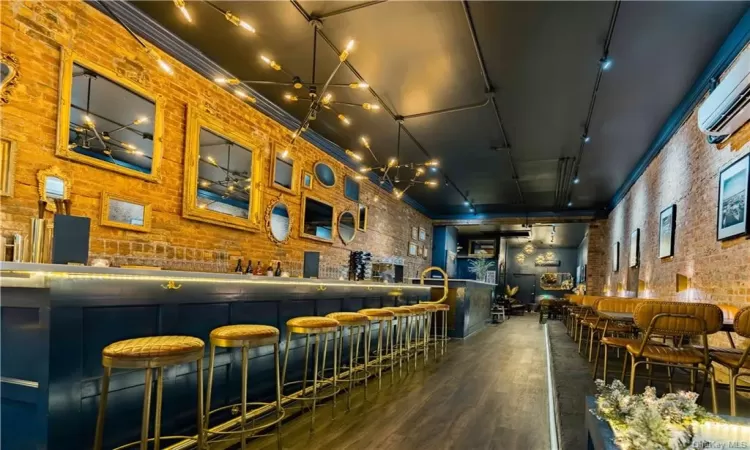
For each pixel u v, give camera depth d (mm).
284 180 5492
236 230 4629
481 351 5738
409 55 3904
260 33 3604
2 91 2574
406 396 3354
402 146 6621
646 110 4934
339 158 6953
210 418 2379
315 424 2656
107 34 3232
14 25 2654
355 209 7617
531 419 2828
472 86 4484
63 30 2930
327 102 3770
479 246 16656
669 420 1305
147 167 3551
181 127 3908
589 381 3455
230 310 2582
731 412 2240
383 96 4805
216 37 3688
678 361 2422
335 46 3779
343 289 4051
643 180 6914
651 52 3699
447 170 7906
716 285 3959
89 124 3094
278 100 5039
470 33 3523
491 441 2432
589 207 11125
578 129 5605
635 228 7480
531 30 3451
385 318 3789
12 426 1664
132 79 3410
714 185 4020
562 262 18188
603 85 4340
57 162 2885
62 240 1853
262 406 2668
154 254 3607
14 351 1683
